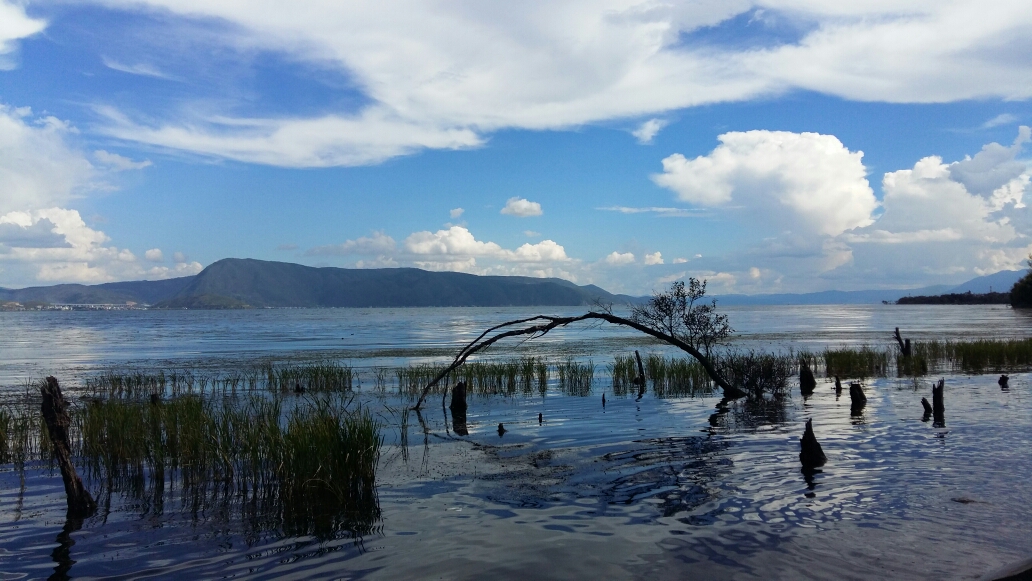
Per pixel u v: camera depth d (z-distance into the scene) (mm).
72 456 12531
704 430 14250
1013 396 18406
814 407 17375
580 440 13469
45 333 80438
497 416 17078
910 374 25531
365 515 8617
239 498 9594
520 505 8891
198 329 90250
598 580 6371
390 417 17031
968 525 7621
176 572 6840
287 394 21766
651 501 8883
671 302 22844
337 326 100250
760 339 51000
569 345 47656
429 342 53875
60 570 6949
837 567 6520
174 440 12039
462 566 6797
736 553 6953
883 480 9578
